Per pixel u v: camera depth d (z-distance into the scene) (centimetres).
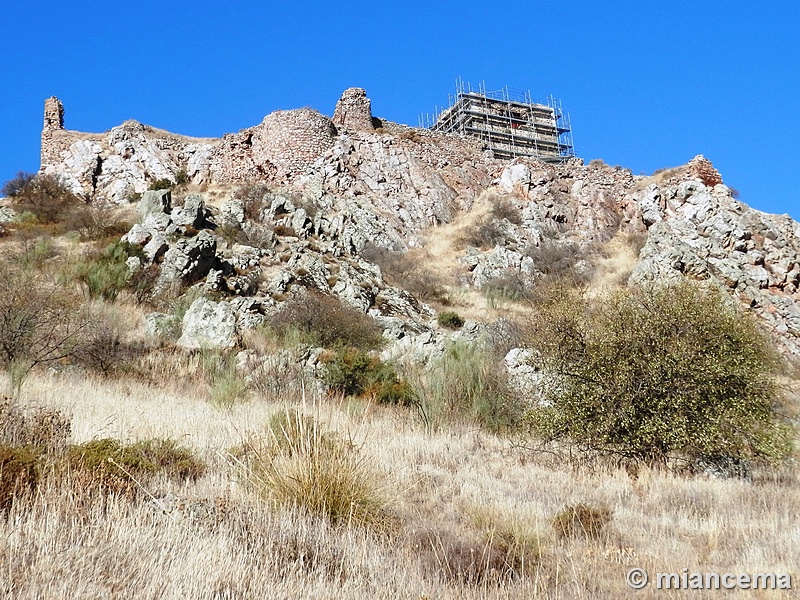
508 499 692
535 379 1257
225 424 937
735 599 449
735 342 1030
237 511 527
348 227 3578
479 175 4550
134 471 603
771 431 1027
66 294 1734
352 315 2162
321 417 890
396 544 536
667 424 956
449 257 3703
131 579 386
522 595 448
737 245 3222
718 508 714
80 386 1191
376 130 4678
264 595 394
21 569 375
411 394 1339
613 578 494
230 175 4106
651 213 3934
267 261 2719
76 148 4031
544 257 3628
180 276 2311
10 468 514
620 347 1025
